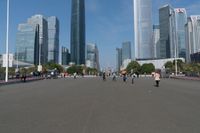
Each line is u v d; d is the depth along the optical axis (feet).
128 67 619.67
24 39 500.33
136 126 37.73
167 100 71.72
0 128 36.42
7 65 192.13
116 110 53.47
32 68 420.77
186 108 56.24
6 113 49.96
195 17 653.30
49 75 323.16
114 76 244.01
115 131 34.53
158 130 35.17
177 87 131.13
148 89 116.98
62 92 101.04
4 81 190.08
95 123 39.96
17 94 92.53
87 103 65.41
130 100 71.92
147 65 615.98
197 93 94.84
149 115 47.32
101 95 87.66
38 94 92.17
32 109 55.26
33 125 38.52
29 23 501.15
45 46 529.86
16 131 34.63
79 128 36.37
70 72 633.20
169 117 45.24
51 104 63.67
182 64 506.07
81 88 125.59
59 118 44.39
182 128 36.40
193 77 287.48
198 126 37.76
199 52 601.62
